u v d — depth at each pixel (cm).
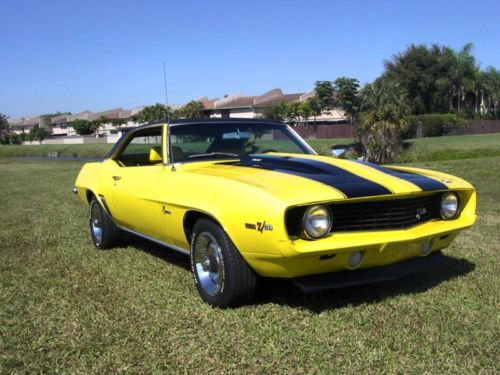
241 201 356
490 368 296
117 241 605
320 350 319
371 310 384
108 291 445
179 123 493
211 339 339
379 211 368
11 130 10794
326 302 404
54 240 672
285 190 348
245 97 7438
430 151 2839
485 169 1432
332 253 341
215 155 479
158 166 484
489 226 703
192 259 419
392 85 2864
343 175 388
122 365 307
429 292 422
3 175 2116
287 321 366
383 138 2748
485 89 6297
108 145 5594
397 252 372
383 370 294
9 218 873
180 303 407
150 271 502
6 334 358
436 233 387
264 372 295
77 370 304
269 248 341
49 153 5512
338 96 3916
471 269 491
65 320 380
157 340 340
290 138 533
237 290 378
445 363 301
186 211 410
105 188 567
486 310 383
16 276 501
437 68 5900
